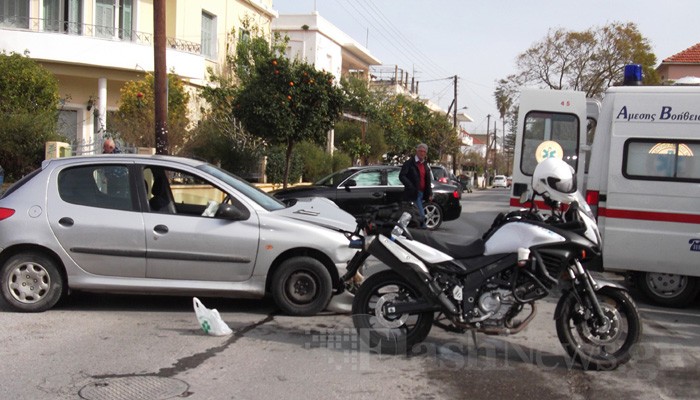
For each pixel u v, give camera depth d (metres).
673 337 6.76
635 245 8.05
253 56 24.66
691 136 7.89
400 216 5.95
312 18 35.53
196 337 6.36
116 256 7.01
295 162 24.55
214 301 7.87
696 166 7.87
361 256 6.05
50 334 6.35
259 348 6.04
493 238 5.76
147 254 7.00
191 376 5.27
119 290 7.09
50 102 17.50
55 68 19.95
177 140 18.67
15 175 15.52
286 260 7.14
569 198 5.64
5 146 15.14
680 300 8.06
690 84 8.55
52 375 5.23
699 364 5.86
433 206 15.36
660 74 37.50
